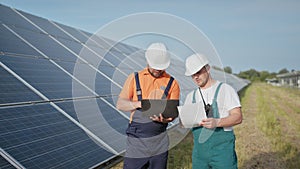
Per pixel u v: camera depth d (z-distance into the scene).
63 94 5.90
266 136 9.88
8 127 4.11
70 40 9.97
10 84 5.18
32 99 5.14
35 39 7.98
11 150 3.73
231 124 3.58
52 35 9.35
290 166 6.96
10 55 6.17
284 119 13.95
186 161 6.80
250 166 7.01
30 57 6.70
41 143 4.17
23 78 5.64
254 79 105.56
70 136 4.68
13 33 7.39
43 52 7.44
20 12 9.49
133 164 3.45
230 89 3.73
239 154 7.72
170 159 6.95
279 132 10.46
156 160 3.47
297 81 58.53
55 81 6.28
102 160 4.52
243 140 9.28
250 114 15.02
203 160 3.86
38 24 9.57
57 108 5.27
